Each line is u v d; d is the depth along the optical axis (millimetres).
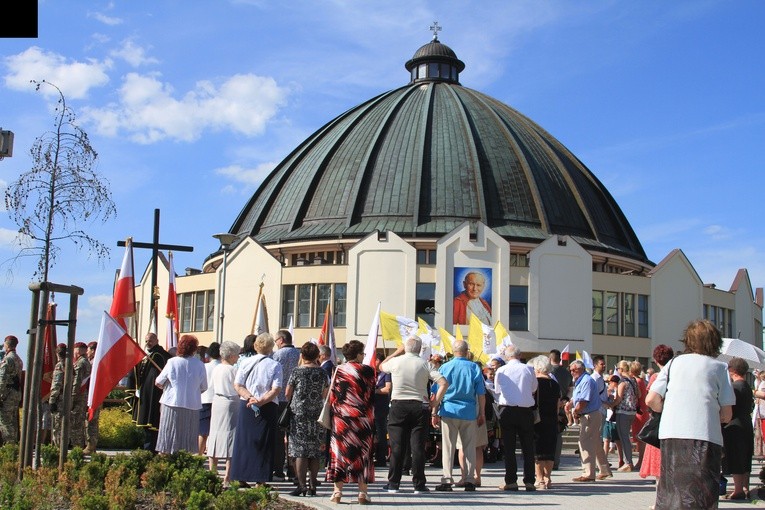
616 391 21203
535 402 16672
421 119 66938
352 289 55375
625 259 63688
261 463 14742
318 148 69250
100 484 13250
